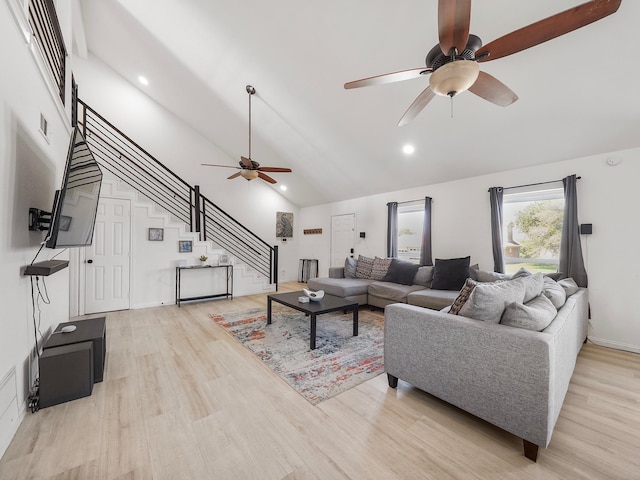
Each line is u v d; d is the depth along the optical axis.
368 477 1.31
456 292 3.83
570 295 2.63
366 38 2.77
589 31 2.15
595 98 2.62
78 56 4.98
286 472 1.33
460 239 4.45
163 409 1.82
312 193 6.83
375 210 5.87
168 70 4.65
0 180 1.39
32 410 1.76
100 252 4.18
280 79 3.78
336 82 3.43
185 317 3.99
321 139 4.73
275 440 1.55
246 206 6.92
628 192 2.99
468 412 1.77
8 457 1.38
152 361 2.54
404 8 2.41
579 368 2.53
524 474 1.33
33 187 1.87
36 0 1.94
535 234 3.78
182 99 5.29
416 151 4.19
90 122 5.07
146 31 4.02
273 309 4.50
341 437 1.58
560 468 1.37
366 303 4.64
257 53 3.51
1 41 1.38
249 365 2.49
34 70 1.85
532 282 2.03
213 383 2.16
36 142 1.91
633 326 2.96
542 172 3.61
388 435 1.60
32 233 1.87
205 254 5.18
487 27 2.35
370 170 5.08
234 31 3.34
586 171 3.25
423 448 1.50
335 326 3.65
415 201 5.09
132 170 5.43
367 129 4.07
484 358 1.60
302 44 3.12
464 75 1.63
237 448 1.48
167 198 5.79
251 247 6.96
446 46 1.61
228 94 4.55
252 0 2.85
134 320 3.82
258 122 4.98
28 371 1.81
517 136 3.32
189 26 3.59
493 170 4.02
